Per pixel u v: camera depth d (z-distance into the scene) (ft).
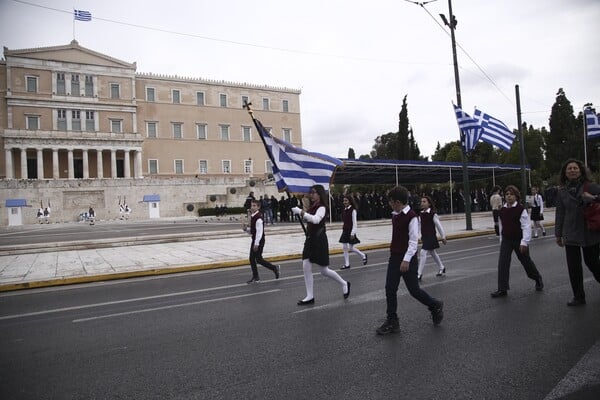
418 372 13.58
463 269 33.50
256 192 179.83
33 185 144.36
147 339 18.13
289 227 73.82
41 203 145.07
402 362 14.49
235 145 219.20
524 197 76.54
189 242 61.16
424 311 21.25
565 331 17.01
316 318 20.58
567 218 20.63
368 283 29.40
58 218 147.23
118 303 25.93
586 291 23.82
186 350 16.52
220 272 37.65
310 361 14.90
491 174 118.21
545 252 41.14
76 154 187.73
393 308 17.90
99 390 13.12
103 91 190.39
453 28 64.39
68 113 183.11
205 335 18.40
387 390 12.37
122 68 194.08
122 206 154.51
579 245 20.25
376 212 96.48
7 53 173.06
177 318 21.52
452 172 108.06
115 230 92.89
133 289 30.71
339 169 87.61
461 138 67.77
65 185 148.87
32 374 14.56
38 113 177.68
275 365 14.64
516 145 186.19
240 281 32.35
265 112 227.61
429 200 30.48
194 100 210.18
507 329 17.60
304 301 23.67
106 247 55.72
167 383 13.44
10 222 139.74
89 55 188.14
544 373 13.15
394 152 266.98
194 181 171.01
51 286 33.14
